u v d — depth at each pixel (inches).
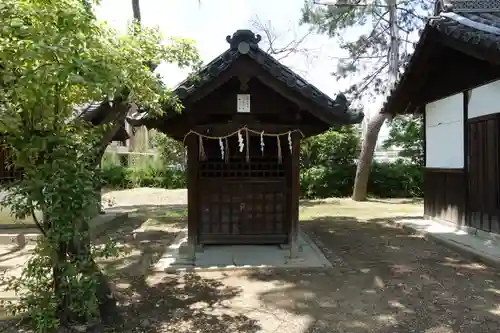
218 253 265.4
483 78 282.7
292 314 166.7
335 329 152.1
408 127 697.6
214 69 223.8
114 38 148.6
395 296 186.4
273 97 251.0
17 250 282.2
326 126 259.4
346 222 418.0
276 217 280.8
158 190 816.3
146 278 217.8
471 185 321.1
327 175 682.8
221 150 260.5
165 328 153.6
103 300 157.6
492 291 191.2
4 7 108.4
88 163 137.2
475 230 306.8
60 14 114.8
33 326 152.3
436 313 165.8
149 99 163.6
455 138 338.3
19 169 137.2
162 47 170.7
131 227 396.5
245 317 163.9
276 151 283.1
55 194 122.6
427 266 237.0
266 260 247.6
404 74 340.5
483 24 245.6
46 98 123.3
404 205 573.0
